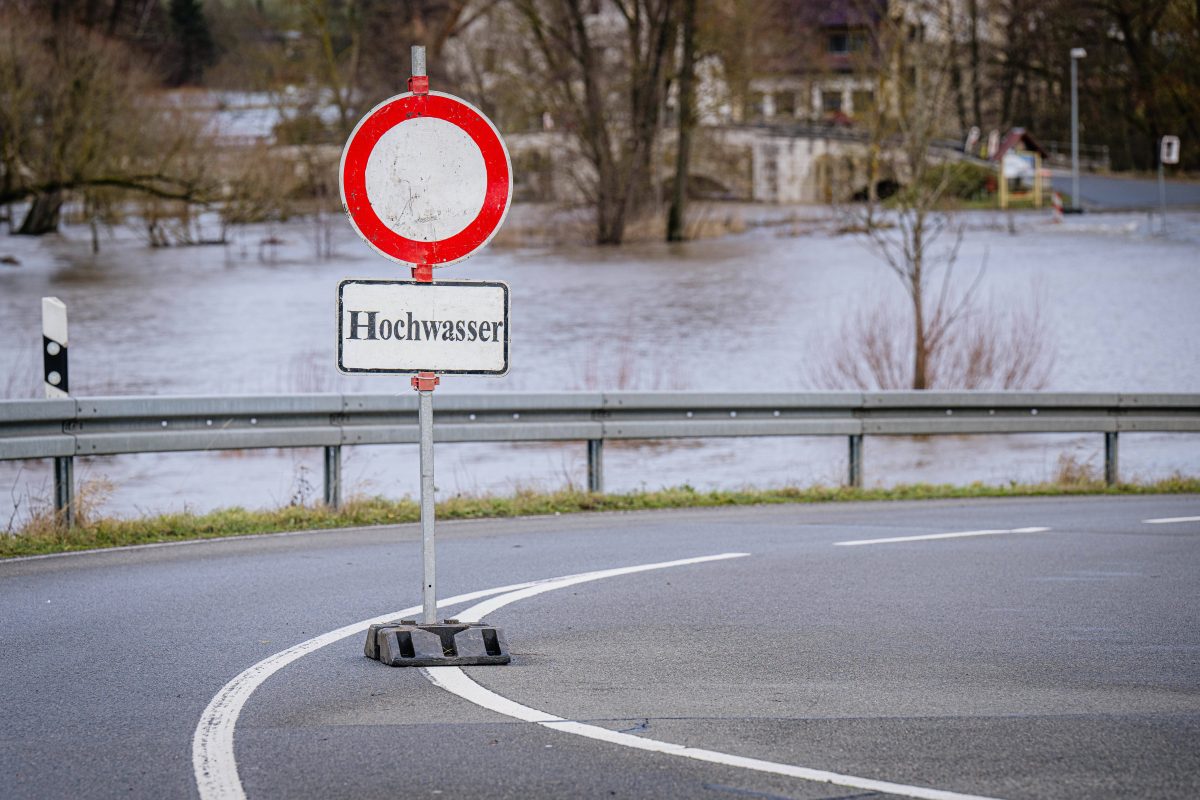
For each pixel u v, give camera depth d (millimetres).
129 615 25281
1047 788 15750
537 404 41469
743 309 118750
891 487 48281
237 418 37375
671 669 21297
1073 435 65938
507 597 26984
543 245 196625
